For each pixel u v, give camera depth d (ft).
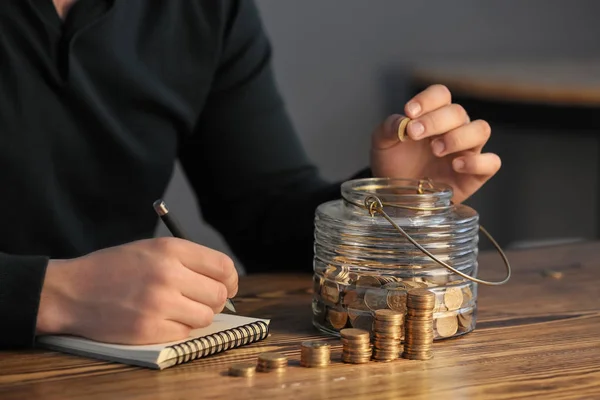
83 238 5.61
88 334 3.72
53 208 5.42
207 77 6.00
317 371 3.52
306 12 12.35
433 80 11.19
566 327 4.19
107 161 5.60
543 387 3.38
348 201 4.04
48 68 5.29
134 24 5.68
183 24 5.88
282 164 6.31
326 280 4.01
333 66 12.62
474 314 4.10
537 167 14.21
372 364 3.61
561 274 5.25
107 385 3.34
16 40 5.23
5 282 3.74
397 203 3.99
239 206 6.31
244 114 6.30
